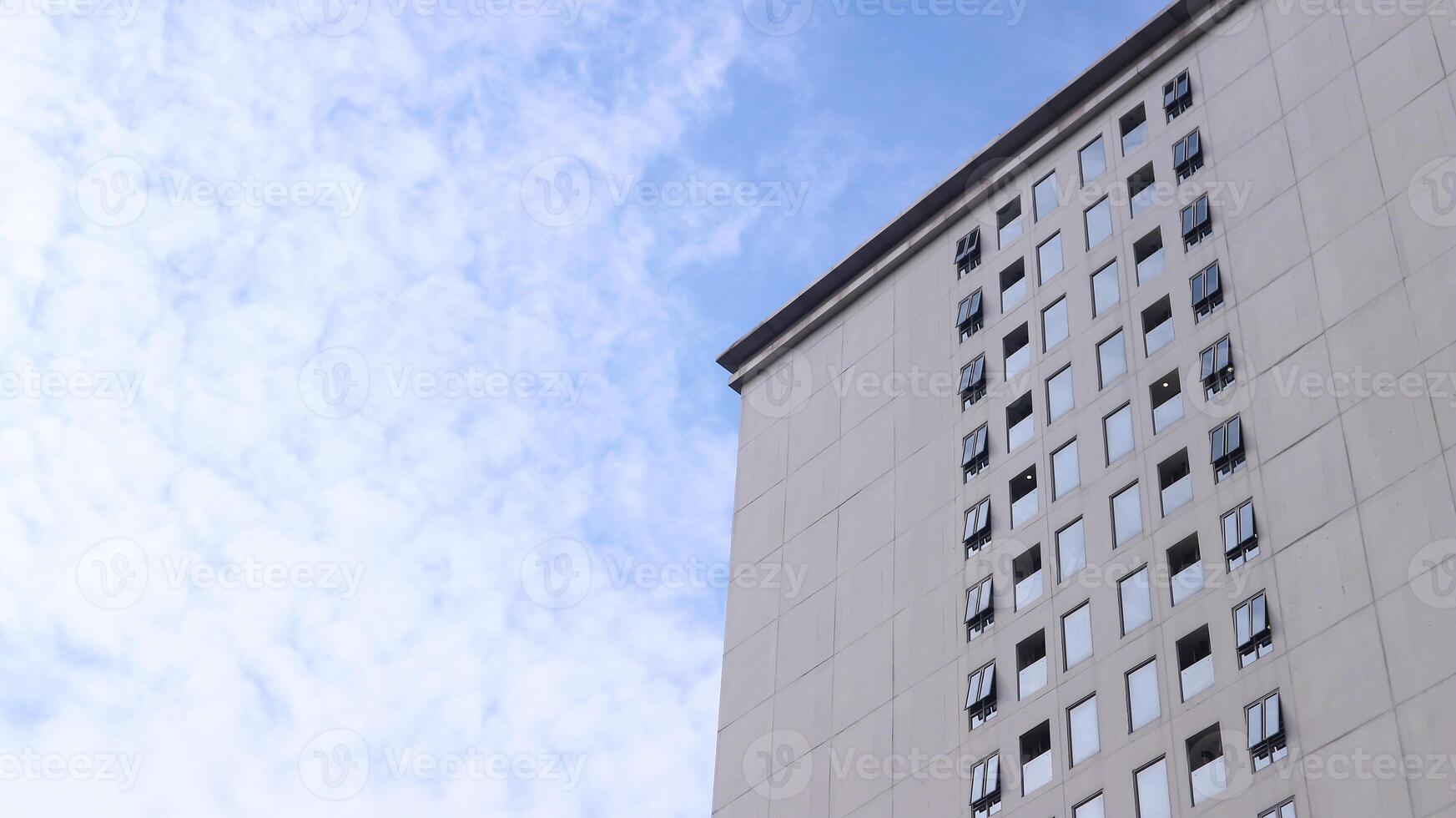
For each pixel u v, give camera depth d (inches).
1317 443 2261.3
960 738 2439.7
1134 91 2913.4
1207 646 2219.5
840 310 3253.0
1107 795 2196.1
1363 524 2148.1
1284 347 2386.8
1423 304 2271.2
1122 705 2256.4
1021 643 2450.8
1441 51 2474.2
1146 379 2536.9
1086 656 2346.2
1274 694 2098.9
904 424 2925.7
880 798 2495.1
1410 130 2437.3
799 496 3046.3
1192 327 2524.6
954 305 2987.2
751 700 2832.2
